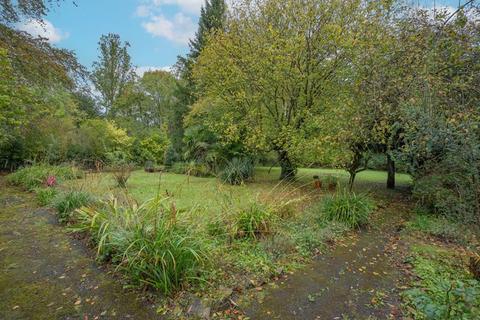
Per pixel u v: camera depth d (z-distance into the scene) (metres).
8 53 5.88
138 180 9.52
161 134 18.33
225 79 9.16
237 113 9.50
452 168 3.68
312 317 2.29
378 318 2.28
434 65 3.23
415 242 4.09
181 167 12.11
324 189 8.01
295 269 3.16
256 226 3.86
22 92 6.62
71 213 4.43
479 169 3.16
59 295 2.47
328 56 7.82
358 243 4.06
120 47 21.16
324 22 7.51
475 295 2.08
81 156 12.11
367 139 5.36
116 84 21.39
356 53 5.53
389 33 4.89
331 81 7.95
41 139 10.49
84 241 3.69
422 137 3.55
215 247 3.21
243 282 2.73
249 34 8.52
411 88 3.44
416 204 6.01
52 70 7.24
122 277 2.76
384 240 4.20
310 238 3.85
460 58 2.99
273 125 8.97
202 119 11.63
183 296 2.43
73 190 5.34
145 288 2.53
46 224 4.44
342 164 6.64
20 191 6.98
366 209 4.88
